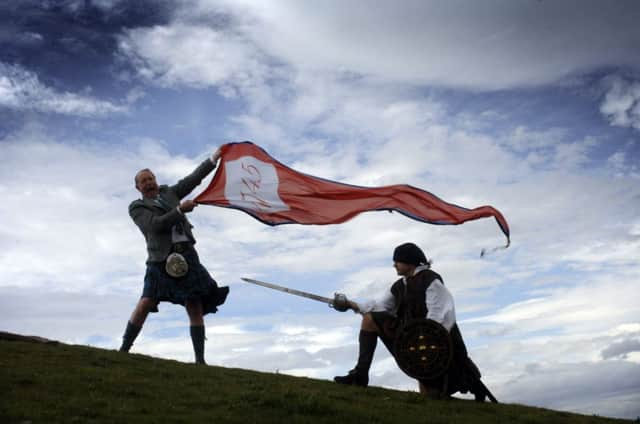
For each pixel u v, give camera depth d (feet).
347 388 35.50
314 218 43.91
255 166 44.14
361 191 43.96
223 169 43.68
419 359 34.17
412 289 34.91
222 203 43.19
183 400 31.09
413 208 43.24
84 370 34.14
